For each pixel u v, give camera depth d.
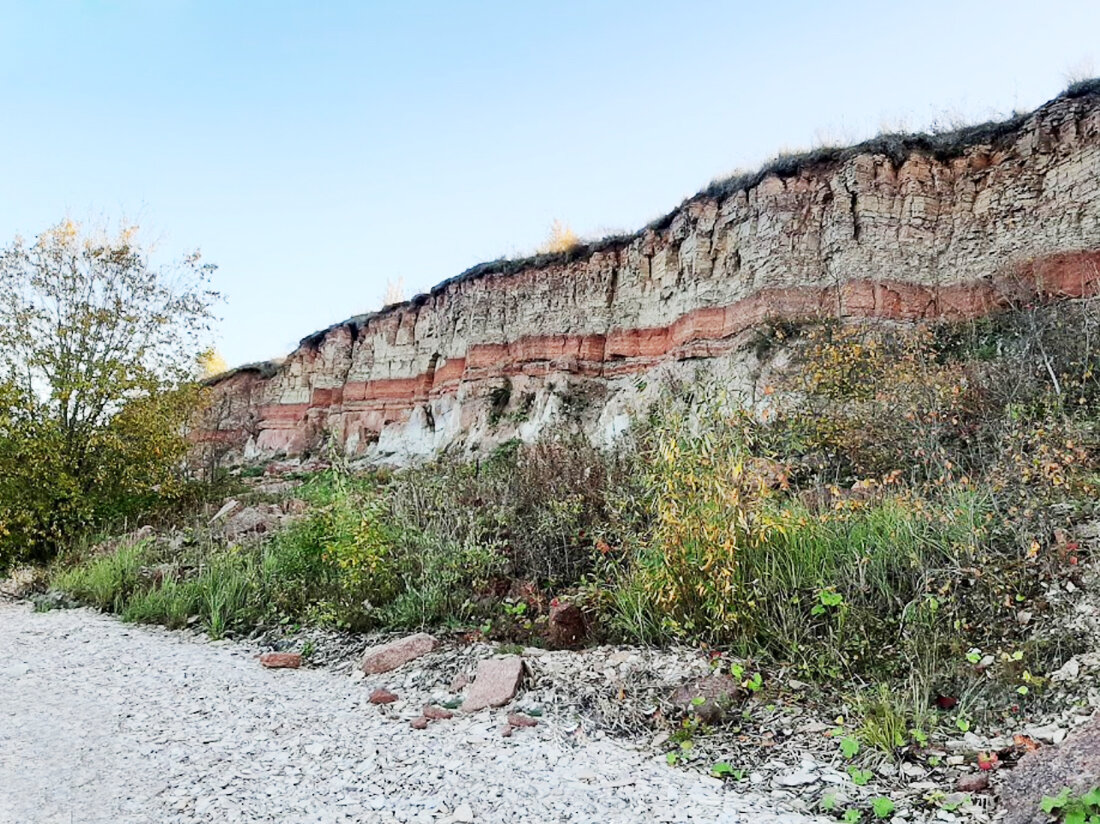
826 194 15.74
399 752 4.76
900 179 15.20
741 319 15.95
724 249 17.19
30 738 5.09
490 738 4.96
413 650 6.86
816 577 6.12
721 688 5.25
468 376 22.16
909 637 5.34
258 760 4.66
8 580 12.82
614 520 8.30
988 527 6.25
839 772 4.18
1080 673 4.52
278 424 28.62
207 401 17.84
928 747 4.28
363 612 7.96
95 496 15.00
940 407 8.63
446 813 3.87
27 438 14.29
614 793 4.06
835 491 7.33
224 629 8.57
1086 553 5.60
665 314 18.50
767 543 6.41
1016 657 4.71
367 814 3.87
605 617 6.70
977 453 7.99
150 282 16.03
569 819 3.77
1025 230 13.58
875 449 8.90
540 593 7.78
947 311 13.98
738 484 6.45
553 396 19.30
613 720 5.12
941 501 6.75
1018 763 3.85
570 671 5.91
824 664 5.35
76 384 14.63
